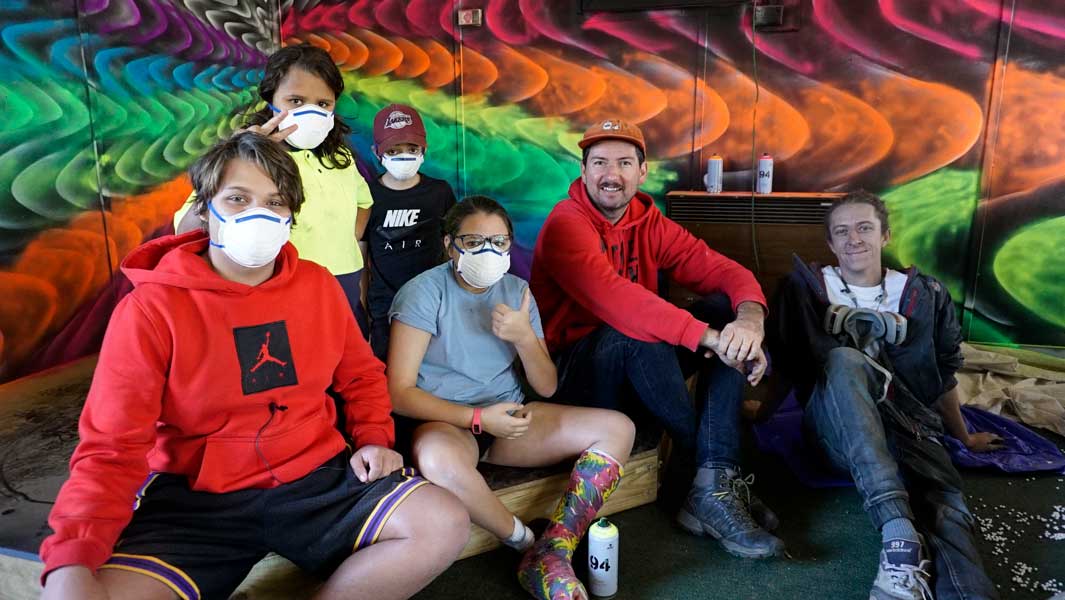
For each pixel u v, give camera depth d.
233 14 3.65
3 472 1.80
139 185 3.09
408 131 2.54
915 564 1.54
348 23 4.00
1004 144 3.21
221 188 1.24
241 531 1.30
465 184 4.06
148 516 1.25
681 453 2.35
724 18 3.46
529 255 4.08
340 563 1.37
